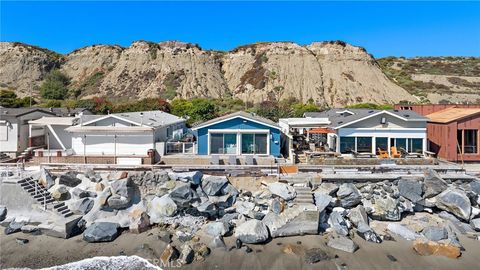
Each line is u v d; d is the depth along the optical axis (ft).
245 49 380.99
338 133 95.71
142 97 303.27
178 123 127.85
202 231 63.82
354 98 305.73
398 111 105.40
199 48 383.04
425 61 456.45
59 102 232.32
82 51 396.78
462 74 394.52
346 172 78.02
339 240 58.75
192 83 326.03
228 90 334.85
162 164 84.53
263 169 77.15
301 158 89.61
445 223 65.46
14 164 82.07
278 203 66.18
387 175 74.79
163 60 356.79
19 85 334.44
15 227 64.54
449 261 53.62
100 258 55.11
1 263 53.67
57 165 80.28
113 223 65.36
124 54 370.12
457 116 97.30
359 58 355.77
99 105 211.82
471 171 79.71
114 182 71.31
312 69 341.82
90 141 91.25
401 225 64.44
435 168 78.28
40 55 377.09
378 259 54.13
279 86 321.93
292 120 104.01
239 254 55.93
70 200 71.15
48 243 60.49
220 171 75.87
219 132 91.09
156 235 63.10
